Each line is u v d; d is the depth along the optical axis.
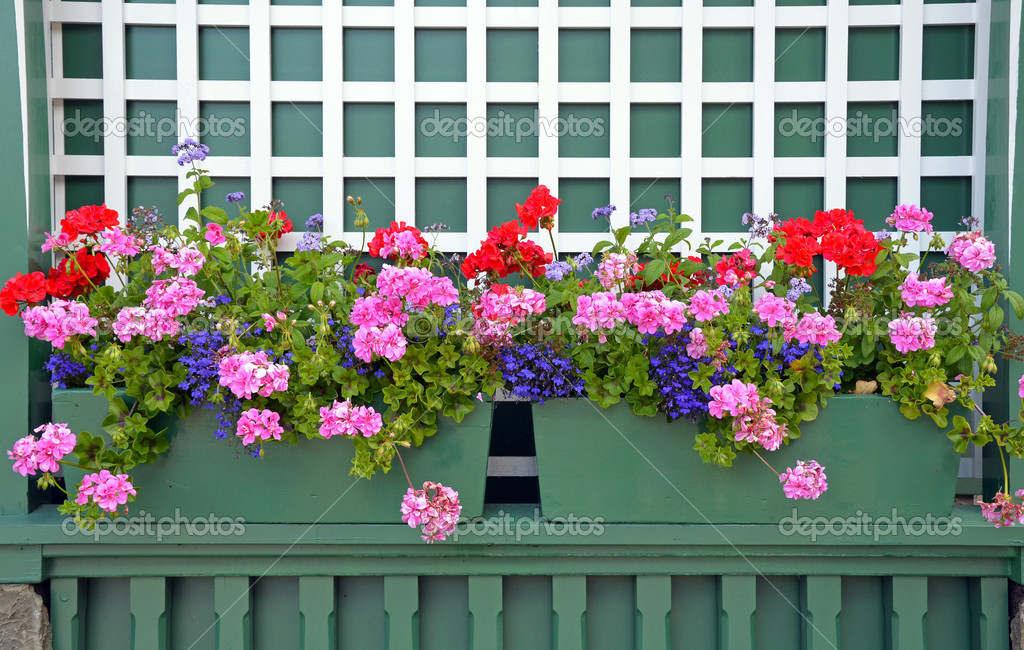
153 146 1.87
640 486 1.58
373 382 1.55
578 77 1.91
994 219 1.72
